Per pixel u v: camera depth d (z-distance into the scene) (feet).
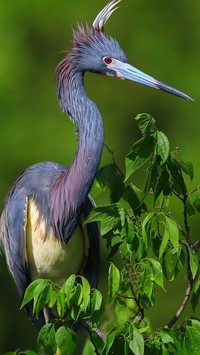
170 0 89.45
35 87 85.05
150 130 27.78
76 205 34.45
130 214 28.12
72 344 27.17
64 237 35.40
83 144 33.83
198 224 75.56
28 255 36.40
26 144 81.61
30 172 36.70
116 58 34.91
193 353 27.12
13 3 86.63
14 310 79.77
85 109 34.14
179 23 89.20
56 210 35.12
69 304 26.63
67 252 35.88
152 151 28.07
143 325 28.12
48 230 35.63
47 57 86.28
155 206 29.81
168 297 75.66
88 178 33.86
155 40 88.43
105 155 82.17
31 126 82.43
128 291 29.66
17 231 36.01
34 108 83.66
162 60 88.02
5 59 84.53
